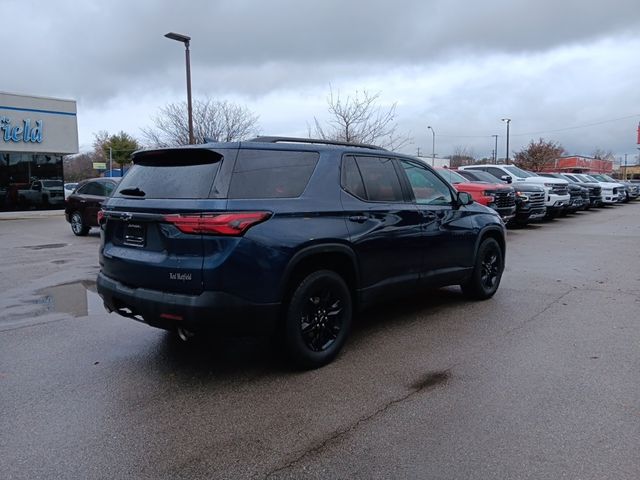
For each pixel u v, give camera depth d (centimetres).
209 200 370
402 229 502
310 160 441
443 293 691
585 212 2291
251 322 380
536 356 448
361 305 468
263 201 390
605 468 279
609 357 443
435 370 421
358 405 360
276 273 387
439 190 580
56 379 409
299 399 371
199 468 286
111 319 582
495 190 1273
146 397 376
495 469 279
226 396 376
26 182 2394
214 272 363
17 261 991
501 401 362
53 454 299
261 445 309
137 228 410
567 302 635
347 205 448
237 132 2803
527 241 1255
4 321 573
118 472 281
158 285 384
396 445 306
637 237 1327
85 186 1420
